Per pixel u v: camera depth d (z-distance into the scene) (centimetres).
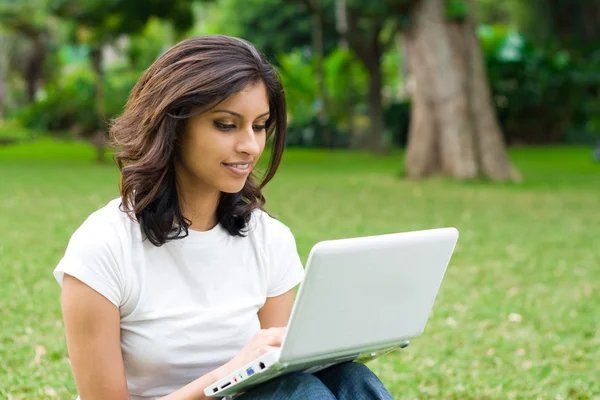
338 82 4306
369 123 3638
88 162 2733
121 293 294
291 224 1302
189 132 289
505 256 1056
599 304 812
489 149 2178
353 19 3456
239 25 3819
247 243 322
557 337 691
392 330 298
